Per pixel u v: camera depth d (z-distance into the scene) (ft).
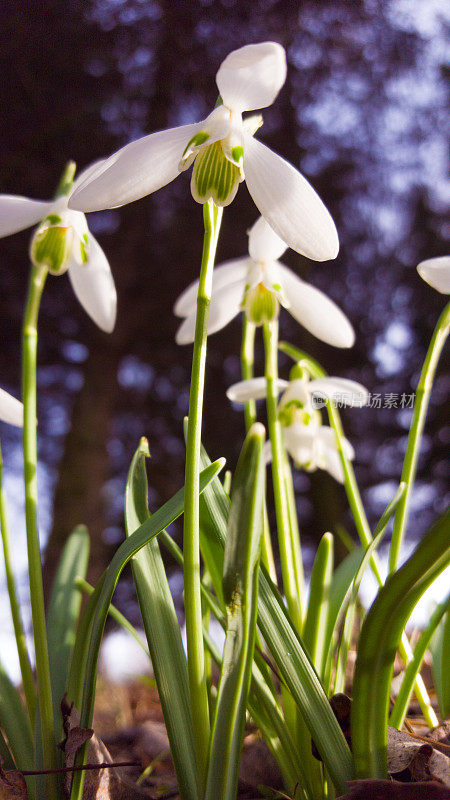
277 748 0.77
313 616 0.75
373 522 3.85
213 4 3.76
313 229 0.69
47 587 3.31
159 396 4.19
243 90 0.69
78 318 3.94
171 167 0.70
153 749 0.96
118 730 1.10
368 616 0.66
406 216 4.13
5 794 0.70
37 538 0.72
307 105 4.09
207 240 0.68
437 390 3.75
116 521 3.98
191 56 3.88
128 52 3.86
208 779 0.64
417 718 0.93
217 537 0.74
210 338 3.92
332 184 4.04
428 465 3.75
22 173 3.70
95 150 3.79
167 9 3.76
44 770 0.69
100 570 3.53
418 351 3.81
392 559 0.78
